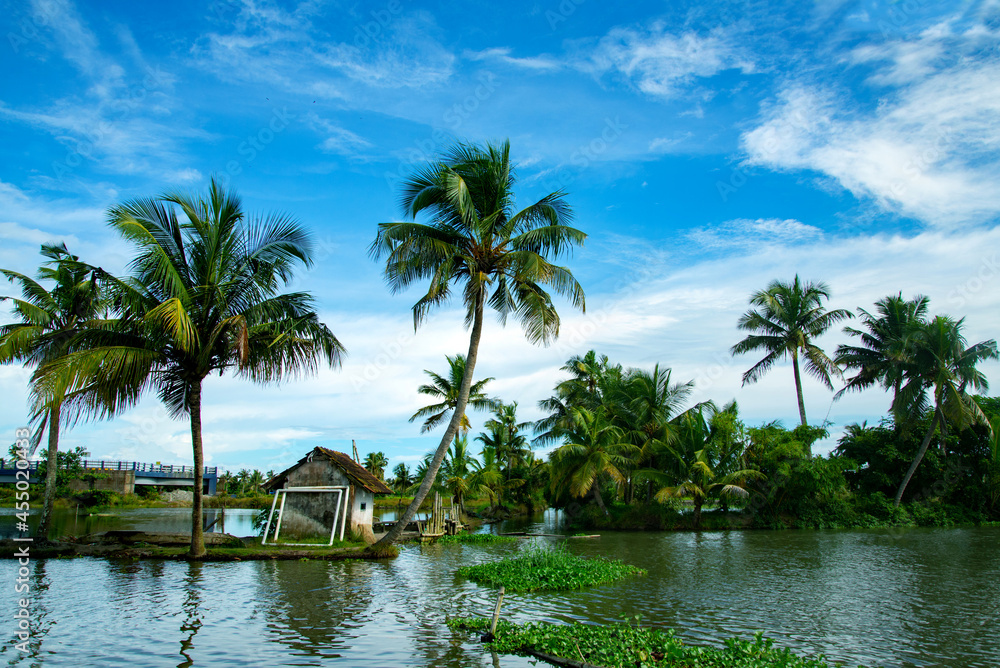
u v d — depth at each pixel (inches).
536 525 1824.6
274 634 437.1
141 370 701.9
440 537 1264.8
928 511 1606.8
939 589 632.4
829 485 1505.9
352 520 977.5
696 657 375.2
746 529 1499.8
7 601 542.3
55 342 805.9
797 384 1636.3
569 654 379.2
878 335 1713.8
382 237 819.4
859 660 390.9
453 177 807.1
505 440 2308.1
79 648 398.9
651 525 1540.4
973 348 1539.1
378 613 506.6
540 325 860.0
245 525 1758.1
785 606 547.2
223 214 754.2
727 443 1553.9
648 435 1664.6
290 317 807.7
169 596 566.6
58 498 2556.6
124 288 701.9
